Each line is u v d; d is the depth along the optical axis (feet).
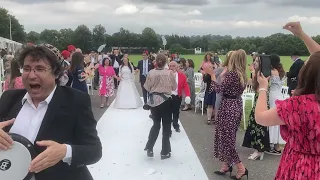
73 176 6.96
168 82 19.30
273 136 20.54
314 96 7.37
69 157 6.45
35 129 6.75
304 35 9.77
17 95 7.17
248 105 42.63
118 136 24.89
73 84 24.41
